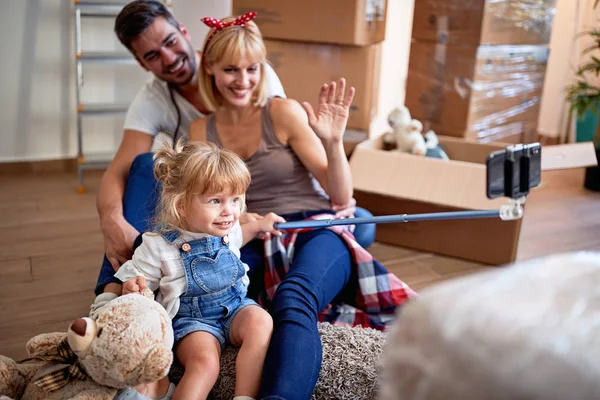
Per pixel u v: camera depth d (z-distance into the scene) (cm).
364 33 256
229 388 136
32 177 333
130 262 141
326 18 252
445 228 239
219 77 176
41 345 119
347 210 188
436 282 222
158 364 110
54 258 233
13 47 324
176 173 139
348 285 182
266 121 183
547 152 162
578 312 60
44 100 337
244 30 175
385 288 176
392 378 66
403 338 65
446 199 233
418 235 245
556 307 61
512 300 62
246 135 184
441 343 60
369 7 255
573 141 380
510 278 67
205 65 182
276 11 259
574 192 322
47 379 113
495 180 130
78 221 272
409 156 249
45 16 324
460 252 240
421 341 62
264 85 183
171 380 138
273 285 172
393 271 229
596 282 65
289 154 184
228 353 143
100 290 153
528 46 301
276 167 183
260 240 179
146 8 195
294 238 174
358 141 277
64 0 325
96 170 349
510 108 309
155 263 139
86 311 196
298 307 142
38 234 256
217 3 340
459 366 58
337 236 177
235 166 139
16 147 339
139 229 175
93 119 347
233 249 149
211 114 192
